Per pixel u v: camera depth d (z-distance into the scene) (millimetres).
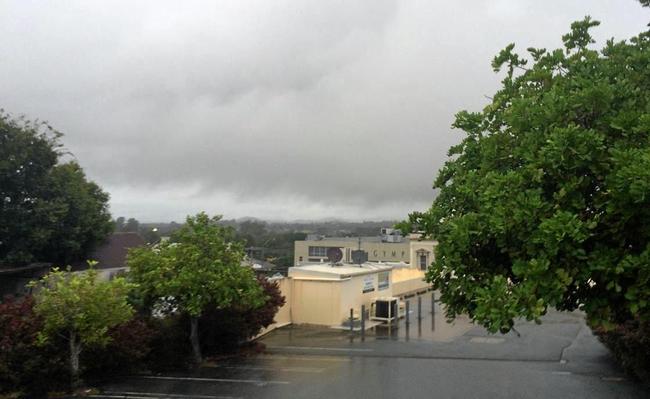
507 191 5703
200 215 15844
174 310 15859
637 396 11680
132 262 15219
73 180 27750
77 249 27453
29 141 25406
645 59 7105
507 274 6035
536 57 8305
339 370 14484
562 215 4961
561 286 4996
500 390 12266
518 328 21891
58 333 11992
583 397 11633
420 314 24281
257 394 11961
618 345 13672
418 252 54438
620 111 5762
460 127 8117
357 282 24891
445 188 7609
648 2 9133
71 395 11805
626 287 5203
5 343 11367
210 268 14695
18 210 24812
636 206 4906
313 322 23250
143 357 14273
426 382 13062
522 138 6402
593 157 5348
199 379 13406
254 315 17234
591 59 7344
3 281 24734
